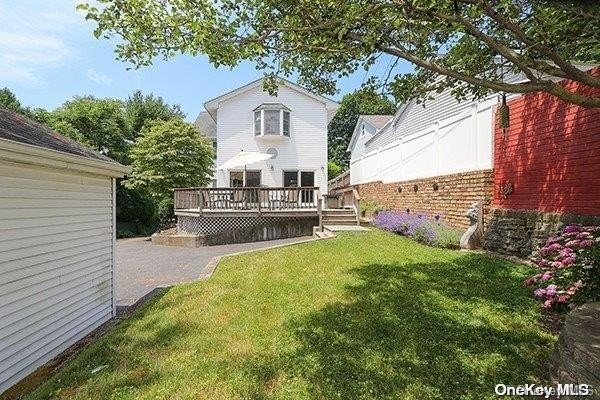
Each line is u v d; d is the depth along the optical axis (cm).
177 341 374
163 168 1806
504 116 600
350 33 347
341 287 508
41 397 288
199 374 301
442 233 763
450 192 848
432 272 545
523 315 371
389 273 555
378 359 306
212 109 1881
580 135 505
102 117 2069
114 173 520
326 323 387
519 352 302
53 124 1889
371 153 1511
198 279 646
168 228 1934
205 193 1313
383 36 340
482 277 505
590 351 200
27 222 360
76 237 447
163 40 352
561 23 333
